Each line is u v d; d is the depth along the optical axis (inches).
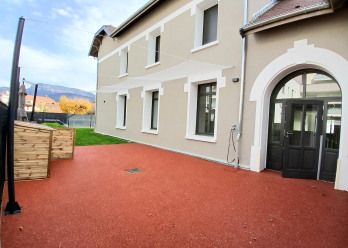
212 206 176.2
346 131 227.9
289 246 124.6
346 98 228.8
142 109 562.6
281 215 163.5
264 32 293.0
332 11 224.1
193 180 247.4
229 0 342.6
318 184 246.8
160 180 243.6
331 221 155.4
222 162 343.0
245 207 176.2
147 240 125.3
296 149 271.0
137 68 591.8
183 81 427.2
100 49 851.4
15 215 149.6
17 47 151.8
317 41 247.8
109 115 751.7
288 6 300.5
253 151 301.1
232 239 129.7
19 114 534.0
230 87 336.2
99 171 274.4
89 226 138.3
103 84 813.9
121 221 146.3
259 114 296.8
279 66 277.4
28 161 228.8
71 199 180.7
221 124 348.2
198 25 404.5
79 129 979.3
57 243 119.3
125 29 651.5
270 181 252.7
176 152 437.1
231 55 336.5
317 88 271.0
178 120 437.7
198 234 133.7
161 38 494.0
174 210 166.4
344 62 230.7
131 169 289.4
